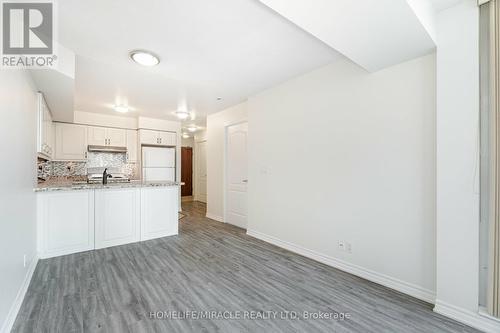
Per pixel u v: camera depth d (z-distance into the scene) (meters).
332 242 2.91
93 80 3.42
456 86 1.89
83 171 5.55
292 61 2.84
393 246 2.36
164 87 3.72
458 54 1.88
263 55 2.68
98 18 2.00
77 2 1.79
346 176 2.75
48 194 3.07
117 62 2.84
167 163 6.14
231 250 3.46
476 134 1.80
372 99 2.52
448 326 1.80
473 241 1.82
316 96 3.09
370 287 2.39
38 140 3.14
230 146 5.09
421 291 2.17
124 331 1.70
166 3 1.82
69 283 2.39
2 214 1.61
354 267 2.68
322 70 3.01
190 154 8.95
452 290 1.91
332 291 2.31
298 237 3.35
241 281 2.50
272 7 1.59
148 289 2.30
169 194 4.16
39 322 1.78
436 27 1.97
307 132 3.21
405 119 2.27
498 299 1.68
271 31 2.20
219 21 2.05
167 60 2.79
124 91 3.93
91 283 2.40
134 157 6.04
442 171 1.96
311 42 2.40
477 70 1.79
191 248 3.52
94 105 4.79
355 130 2.67
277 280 2.53
